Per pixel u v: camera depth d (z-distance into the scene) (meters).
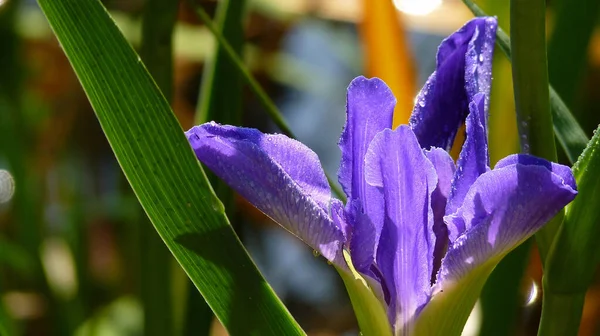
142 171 0.55
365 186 0.54
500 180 0.51
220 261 0.55
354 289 0.54
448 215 0.53
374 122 0.54
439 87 0.56
